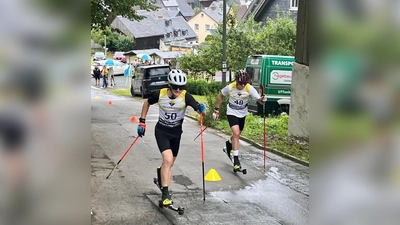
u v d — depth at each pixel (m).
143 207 6.19
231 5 30.31
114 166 8.48
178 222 5.69
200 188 7.32
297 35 11.74
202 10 96.94
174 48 63.44
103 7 16.47
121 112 18.56
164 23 85.75
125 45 73.38
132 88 28.78
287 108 17.52
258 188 7.43
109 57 66.12
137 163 8.79
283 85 17.53
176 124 6.26
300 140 11.66
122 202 6.36
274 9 31.58
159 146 6.22
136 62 59.00
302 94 11.55
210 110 15.01
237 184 7.64
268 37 25.73
